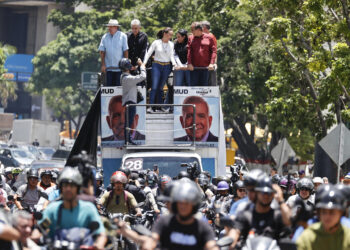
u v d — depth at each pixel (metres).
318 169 86.62
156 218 45.41
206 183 42.41
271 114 87.75
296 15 75.69
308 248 22.59
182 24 126.69
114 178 38.03
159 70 56.28
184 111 55.41
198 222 21.66
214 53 56.00
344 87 75.81
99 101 56.38
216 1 120.75
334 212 21.92
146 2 150.25
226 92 127.44
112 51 56.53
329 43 77.19
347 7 72.94
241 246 23.69
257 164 137.75
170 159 53.53
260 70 119.56
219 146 56.19
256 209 23.80
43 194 41.88
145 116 55.12
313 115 88.25
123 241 37.88
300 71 82.38
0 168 73.00
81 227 23.17
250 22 119.19
